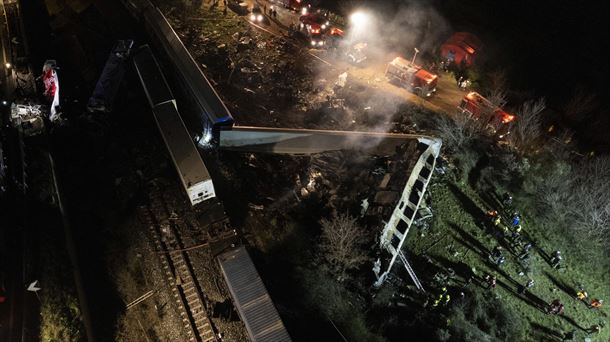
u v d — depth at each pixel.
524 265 26.30
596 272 28.16
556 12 48.19
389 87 31.70
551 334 24.48
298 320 18.08
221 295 18.62
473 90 33.38
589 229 28.77
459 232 26.14
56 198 19.86
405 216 24.56
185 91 25.86
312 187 23.98
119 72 25.88
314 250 21.06
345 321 18.77
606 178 29.95
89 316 17.73
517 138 30.80
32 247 17.98
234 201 22.09
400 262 23.72
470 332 21.41
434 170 27.36
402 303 21.91
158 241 20.02
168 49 27.06
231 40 32.56
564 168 30.02
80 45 28.31
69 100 25.62
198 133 24.75
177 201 21.42
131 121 24.72
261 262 19.98
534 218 28.55
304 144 25.27
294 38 33.84
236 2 35.97
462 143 28.86
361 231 21.42
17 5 29.34
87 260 19.48
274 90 29.52
